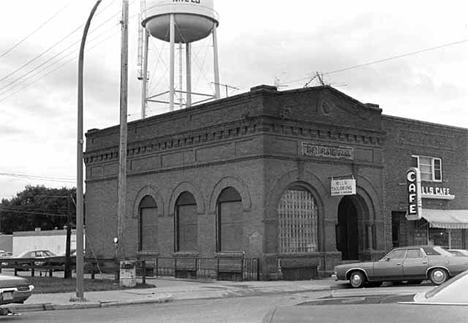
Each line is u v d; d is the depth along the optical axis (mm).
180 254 31156
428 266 22297
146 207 34000
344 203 32281
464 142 36781
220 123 29156
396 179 32531
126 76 24844
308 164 28703
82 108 20750
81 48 20703
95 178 37750
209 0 35750
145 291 22953
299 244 28328
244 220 27922
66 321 15156
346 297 6051
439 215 33562
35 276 32219
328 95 29891
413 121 33875
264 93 27438
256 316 15297
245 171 27953
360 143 30969
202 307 18078
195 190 30625
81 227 20500
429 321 4855
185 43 38125
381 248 31141
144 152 33969
